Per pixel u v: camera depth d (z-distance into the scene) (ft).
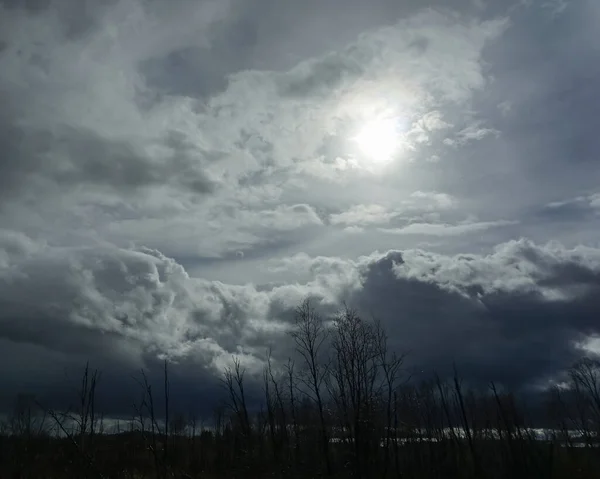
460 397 190.80
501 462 166.09
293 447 177.27
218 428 214.48
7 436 163.94
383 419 163.02
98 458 163.02
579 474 150.61
